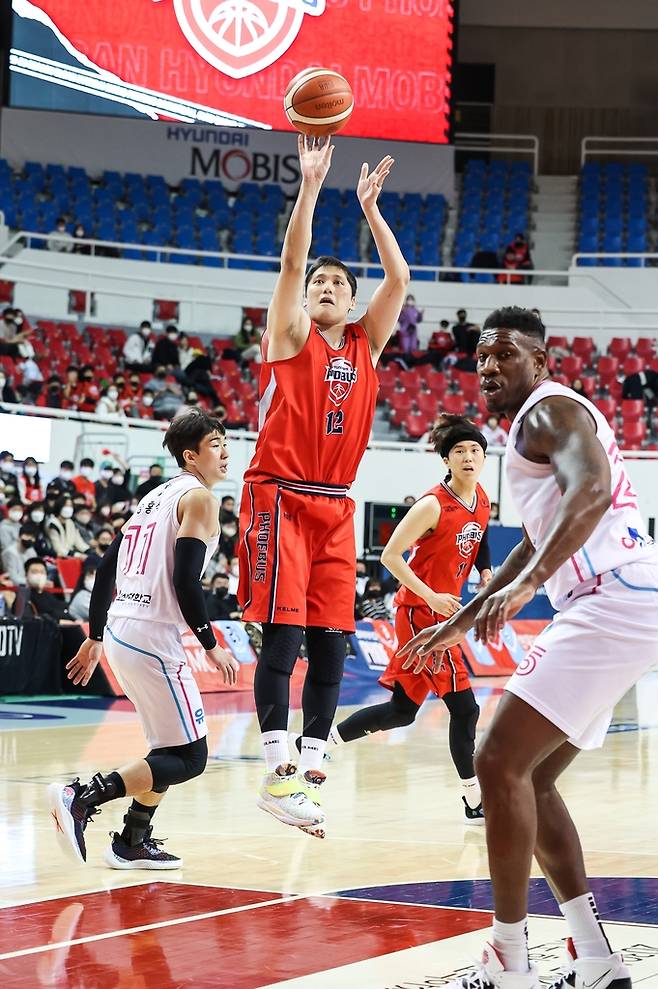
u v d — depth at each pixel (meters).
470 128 28.17
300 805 4.52
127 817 4.82
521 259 23.92
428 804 6.61
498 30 28.19
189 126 24.39
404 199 25.06
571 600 3.21
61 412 15.62
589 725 3.26
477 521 6.56
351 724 6.63
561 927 3.97
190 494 4.89
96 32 20.81
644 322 23.12
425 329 22.64
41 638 12.79
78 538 14.63
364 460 18.19
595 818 6.16
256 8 21.09
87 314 20.08
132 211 23.52
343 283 4.78
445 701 6.14
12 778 7.17
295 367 4.60
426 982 3.33
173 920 4.02
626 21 27.95
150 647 4.80
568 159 28.06
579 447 3.02
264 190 24.69
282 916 4.09
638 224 25.53
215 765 7.91
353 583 4.86
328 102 4.55
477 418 19.16
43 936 3.80
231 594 14.34
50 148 23.89
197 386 19.08
